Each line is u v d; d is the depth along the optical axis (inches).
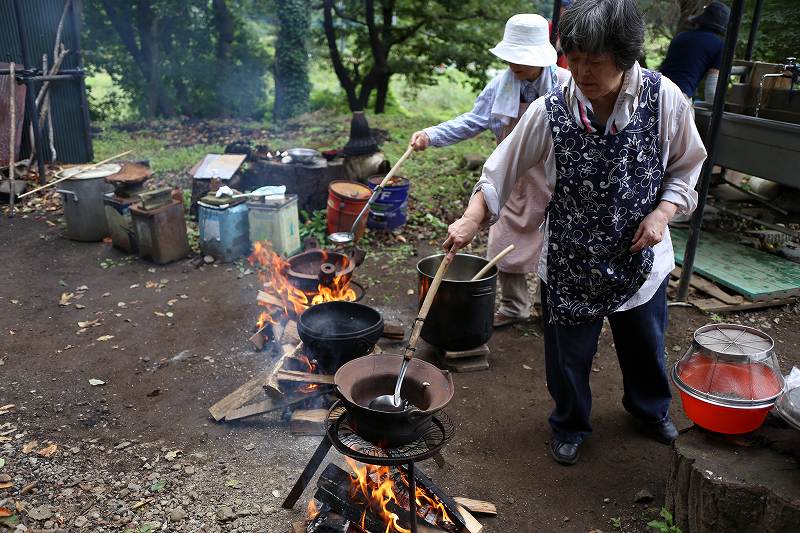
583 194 104.7
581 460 131.7
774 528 95.3
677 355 170.2
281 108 539.2
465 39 539.5
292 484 122.3
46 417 141.4
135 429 138.0
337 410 101.8
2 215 267.0
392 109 659.4
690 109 101.8
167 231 220.7
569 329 117.3
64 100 333.1
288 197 222.7
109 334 177.5
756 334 113.7
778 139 200.2
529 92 151.8
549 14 542.0
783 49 323.6
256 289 204.7
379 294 203.5
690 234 189.5
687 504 106.1
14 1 289.9
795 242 234.5
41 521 112.2
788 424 106.7
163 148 384.8
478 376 161.0
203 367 162.1
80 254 231.3
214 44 560.4
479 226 107.3
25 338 174.9
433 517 107.4
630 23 87.5
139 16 510.9
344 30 584.4
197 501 117.6
